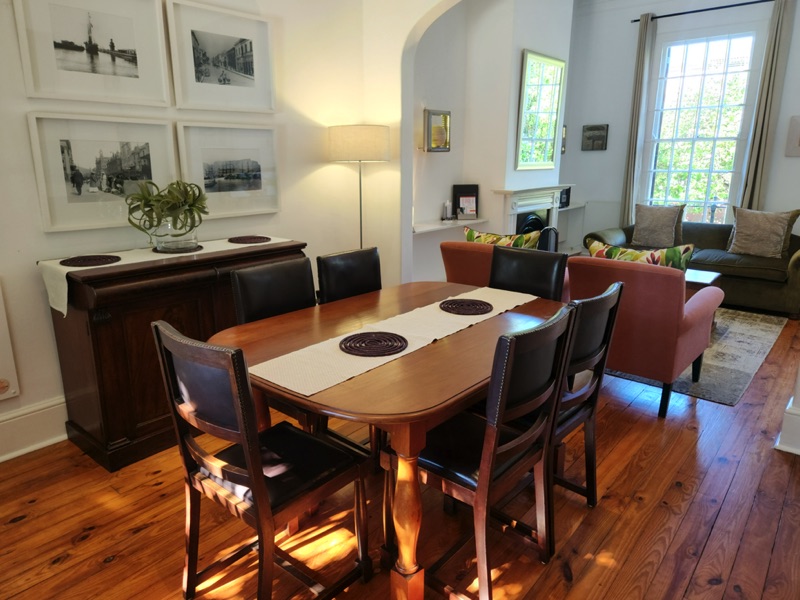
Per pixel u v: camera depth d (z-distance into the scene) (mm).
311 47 3467
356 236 4043
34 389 2561
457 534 2020
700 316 2945
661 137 6109
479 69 5102
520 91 5102
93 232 2652
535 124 5445
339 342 1871
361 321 2125
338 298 2600
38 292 2504
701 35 5617
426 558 1888
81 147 2529
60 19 2385
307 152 3584
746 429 2785
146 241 2848
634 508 2152
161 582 1784
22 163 2375
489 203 5316
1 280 2383
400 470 1515
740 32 5391
